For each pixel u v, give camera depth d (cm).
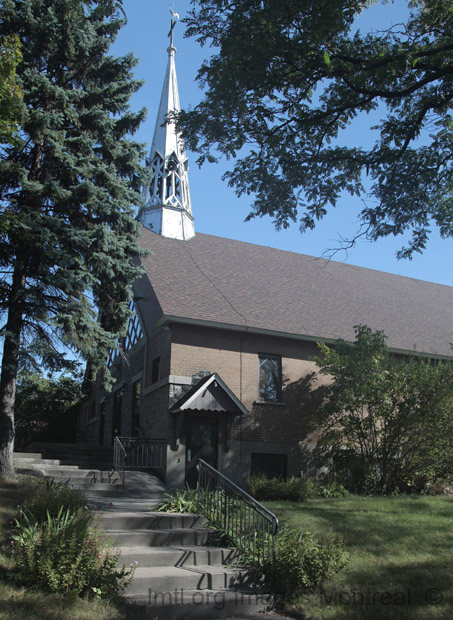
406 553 877
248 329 1834
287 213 1268
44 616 592
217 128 1174
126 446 1884
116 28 1545
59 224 1274
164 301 1797
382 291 2675
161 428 1714
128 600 702
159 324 1788
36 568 674
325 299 2319
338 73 1131
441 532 988
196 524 1012
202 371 1759
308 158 1236
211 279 2098
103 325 1530
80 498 927
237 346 1844
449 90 1179
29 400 2892
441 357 2039
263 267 2417
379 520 1083
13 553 719
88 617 616
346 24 1050
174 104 2814
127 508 1126
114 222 1426
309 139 1239
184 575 785
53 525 758
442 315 2639
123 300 1511
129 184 1529
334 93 1215
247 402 1809
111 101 1489
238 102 1149
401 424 1622
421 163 1254
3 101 1108
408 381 1659
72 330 1286
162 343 1822
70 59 1448
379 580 767
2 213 1193
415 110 1236
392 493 1636
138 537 899
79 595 674
